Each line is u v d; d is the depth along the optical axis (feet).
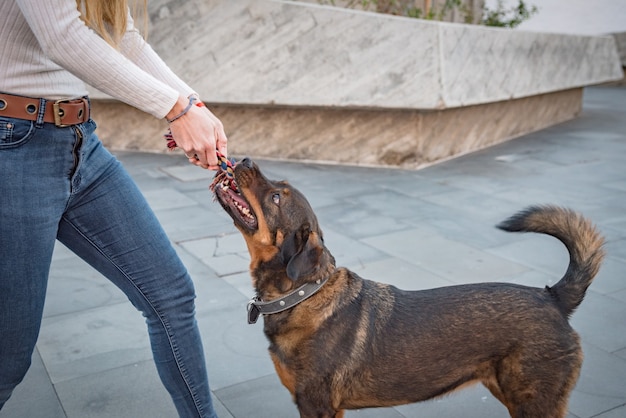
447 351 8.30
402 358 8.30
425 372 8.35
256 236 8.59
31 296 6.38
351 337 8.28
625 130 34.83
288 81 25.38
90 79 5.98
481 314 8.32
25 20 5.70
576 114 39.96
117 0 6.51
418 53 24.12
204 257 16.14
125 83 6.10
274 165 26.53
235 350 11.62
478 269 15.37
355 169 25.96
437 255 16.31
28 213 6.11
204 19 25.50
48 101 6.06
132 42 7.54
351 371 8.25
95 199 7.00
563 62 34.32
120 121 28.73
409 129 25.76
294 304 8.34
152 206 20.56
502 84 28.58
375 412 9.90
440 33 23.99
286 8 24.90
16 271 6.20
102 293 13.99
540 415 8.32
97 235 7.13
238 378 10.72
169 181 23.76
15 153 5.97
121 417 9.64
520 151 29.43
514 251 16.56
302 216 8.65
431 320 8.39
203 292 14.07
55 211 6.38
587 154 28.68
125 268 7.32
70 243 7.24
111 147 29.04
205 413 8.21
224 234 17.88
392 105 24.53
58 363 11.12
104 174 7.07
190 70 26.02
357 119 26.27
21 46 5.78
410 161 26.12
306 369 8.25
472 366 8.42
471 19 34.30
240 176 8.70
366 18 24.38
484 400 10.18
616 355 11.31
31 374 10.76
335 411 8.48
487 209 20.30
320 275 8.43
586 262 8.59
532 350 8.16
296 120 27.09
